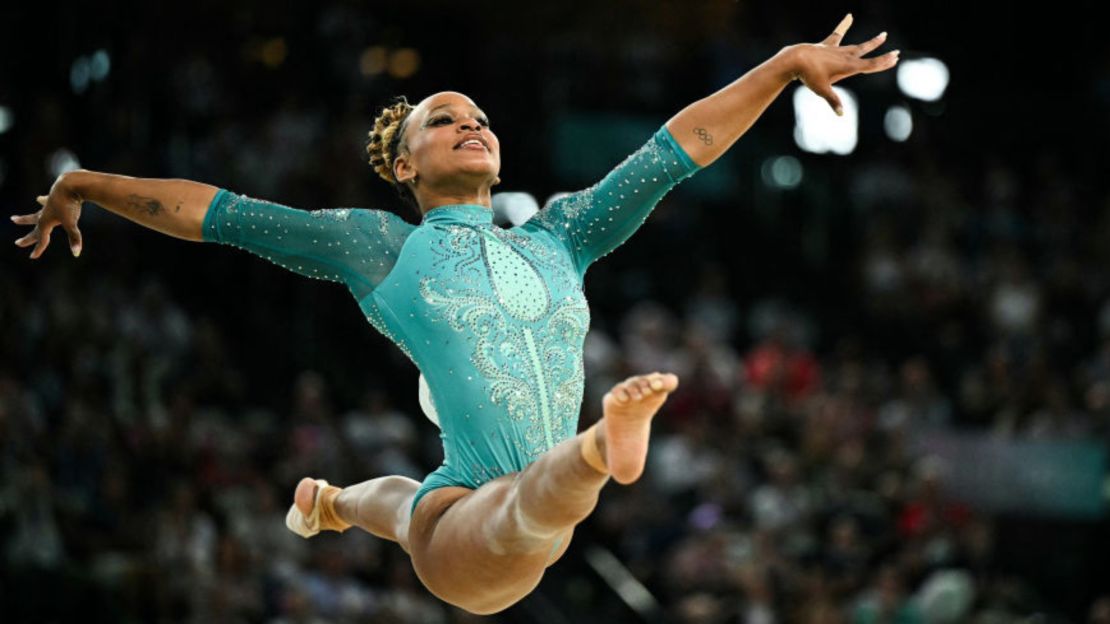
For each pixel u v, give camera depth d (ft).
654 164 52.26
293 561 120.98
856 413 147.95
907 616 125.59
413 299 50.39
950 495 145.38
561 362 50.75
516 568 46.83
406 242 51.19
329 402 150.51
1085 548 142.20
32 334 130.11
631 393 41.73
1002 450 145.69
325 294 161.38
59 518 116.16
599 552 132.77
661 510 134.82
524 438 49.75
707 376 150.10
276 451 133.59
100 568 114.42
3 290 131.13
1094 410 148.25
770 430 147.74
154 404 132.26
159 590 113.39
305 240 51.01
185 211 51.24
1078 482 142.92
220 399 140.26
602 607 129.08
